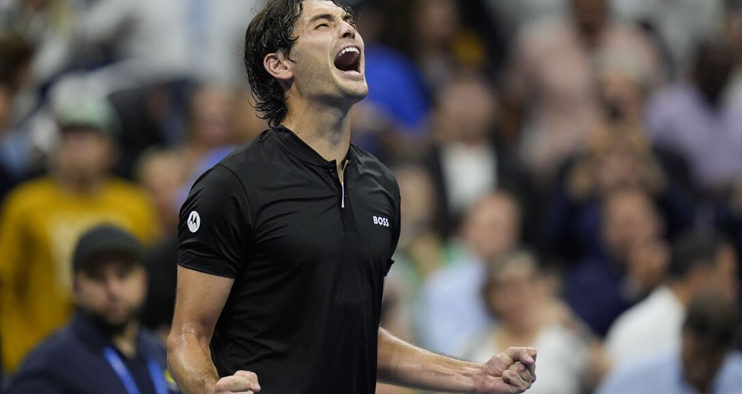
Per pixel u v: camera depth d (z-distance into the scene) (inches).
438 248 1232.2
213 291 527.5
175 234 957.8
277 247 525.3
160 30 1473.9
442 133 1374.3
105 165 1137.4
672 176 1296.8
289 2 548.4
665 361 976.9
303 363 525.7
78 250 791.7
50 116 1286.9
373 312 541.6
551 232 1272.1
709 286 1008.9
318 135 542.0
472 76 1515.7
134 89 1370.6
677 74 1605.6
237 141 1269.7
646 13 1642.5
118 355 788.6
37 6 1485.0
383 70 1427.2
